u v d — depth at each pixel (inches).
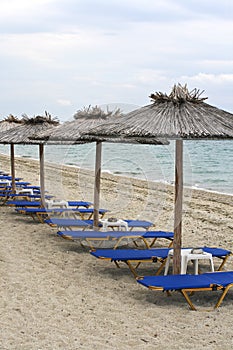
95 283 246.5
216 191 729.0
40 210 387.2
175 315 205.5
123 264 285.1
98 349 170.6
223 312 210.7
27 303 213.8
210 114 238.7
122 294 231.3
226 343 178.7
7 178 635.5
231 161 1400.1
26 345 171.6
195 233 380.8
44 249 309.0
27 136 425.1
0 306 208.8
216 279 216.8
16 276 251.8
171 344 176.7
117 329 189.2
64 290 233.3
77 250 310.7
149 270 275.3
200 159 1471.5
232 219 444.8
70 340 177.2
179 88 246.1
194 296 231.1
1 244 316.8
